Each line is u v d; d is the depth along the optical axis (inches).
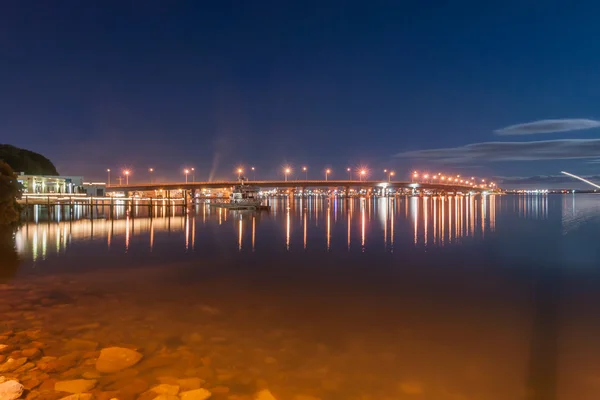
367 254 1186.6
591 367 420.8
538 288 762.2
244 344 474.6
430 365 423.5
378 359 437.1
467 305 649.0
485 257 1128.2
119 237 1668.3
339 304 652.1
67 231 1929.1
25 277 848.9
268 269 952.9
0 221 2150.6
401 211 3848.4
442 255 1165.1
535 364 426.6
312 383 382.3
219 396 351.3
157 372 393.1
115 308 616.4
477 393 368.5
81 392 343.3
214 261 1066.1
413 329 533.0
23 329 512.1
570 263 1032.2
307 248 1318.9
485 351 461.4
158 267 976.3
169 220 2765.7
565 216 3009.4
